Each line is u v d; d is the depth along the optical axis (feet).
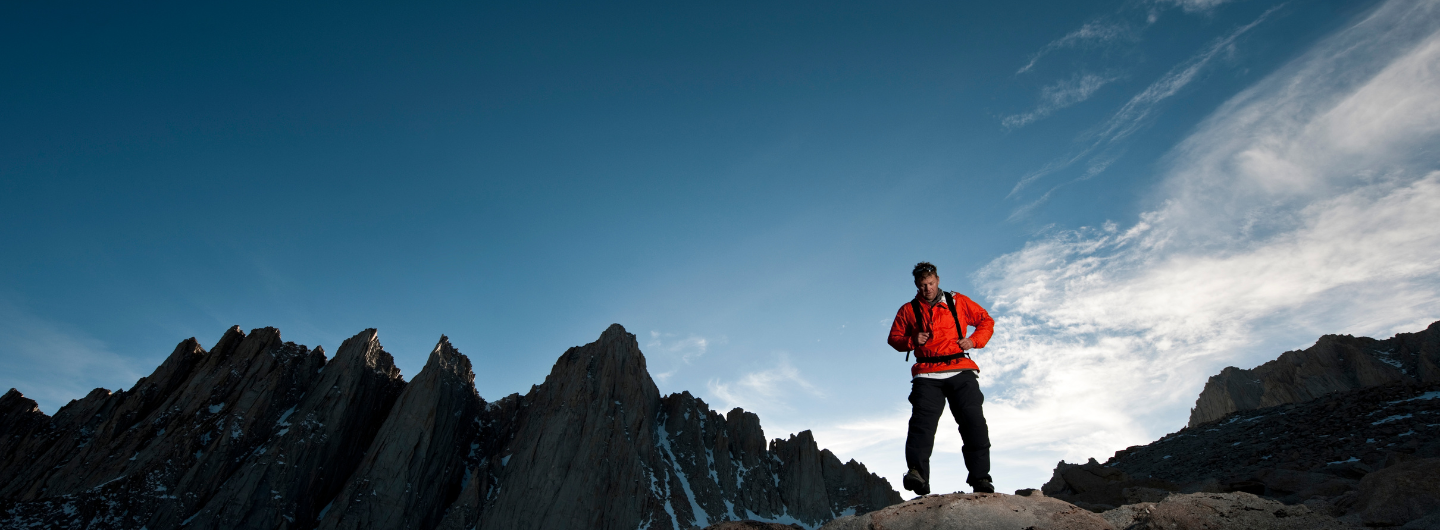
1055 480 75.00
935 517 17.08
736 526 21.15
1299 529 16.17
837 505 336.08
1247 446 100.17
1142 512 18.94
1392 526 17.35
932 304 22.58
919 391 21.57
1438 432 70.69
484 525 260.21
